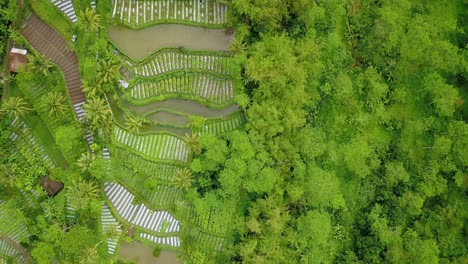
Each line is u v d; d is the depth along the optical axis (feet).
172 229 154.81
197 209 148.97
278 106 152.87
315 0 166.61
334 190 161.68
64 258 145.59
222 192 151.23
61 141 141.38
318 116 172.45
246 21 155.53
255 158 149.89
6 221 146.92
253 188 149.69
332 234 172.96
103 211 151.64
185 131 156.97
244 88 156.25
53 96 144.66
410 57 173.78
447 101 173.99
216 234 155.63
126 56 154.71
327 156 169.37
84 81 145.79
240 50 153.38
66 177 147.02
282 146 154.30
